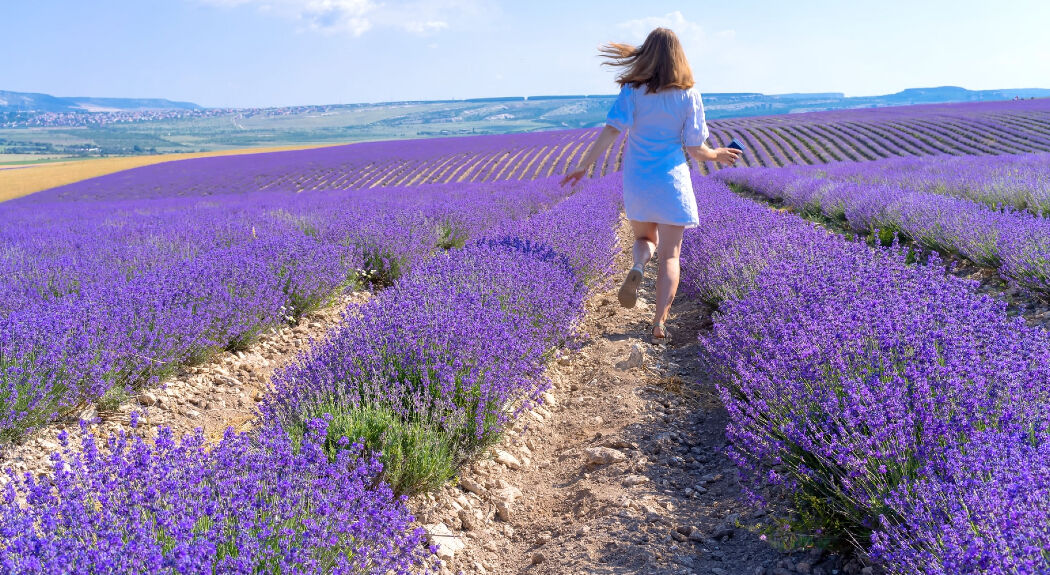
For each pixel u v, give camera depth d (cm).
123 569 168
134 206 2278
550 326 463
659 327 411
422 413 314
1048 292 496
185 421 386
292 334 578
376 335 376
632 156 411
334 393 329
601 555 248
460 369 343
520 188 1986
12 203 3822
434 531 268
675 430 358
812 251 514
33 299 511
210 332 477
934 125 4925
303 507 216
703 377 431
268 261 629
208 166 5431
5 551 161
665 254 416
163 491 209
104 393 377
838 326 299
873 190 1122
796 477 253
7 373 337
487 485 316
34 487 199
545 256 601
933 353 264
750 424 283
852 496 226
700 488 296
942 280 381
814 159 3981
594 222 801
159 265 646
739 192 2181
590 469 329
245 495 208
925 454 218
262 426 302
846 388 257
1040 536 164
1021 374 243
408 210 1038
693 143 405
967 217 690
